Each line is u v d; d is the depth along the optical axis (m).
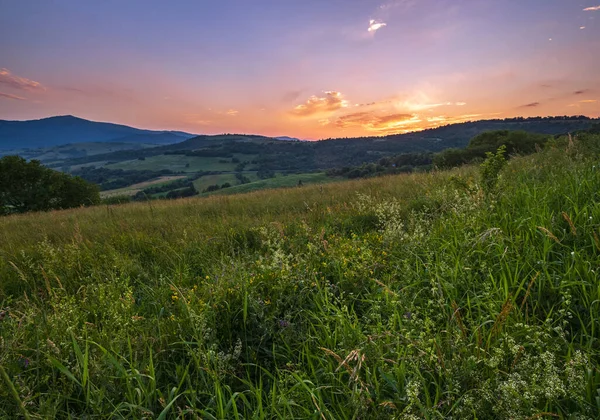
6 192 36.72
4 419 1.76
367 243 3.85
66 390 1.97
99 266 4.14
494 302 2.30
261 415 1.69
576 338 2.03
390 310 2.48
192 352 2.11
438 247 3.41
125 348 2.33
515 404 1.46
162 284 3.43
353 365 1.96
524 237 3.10
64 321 2.42
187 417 1.89
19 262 4.72
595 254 2.62
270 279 3.05
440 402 1.62
